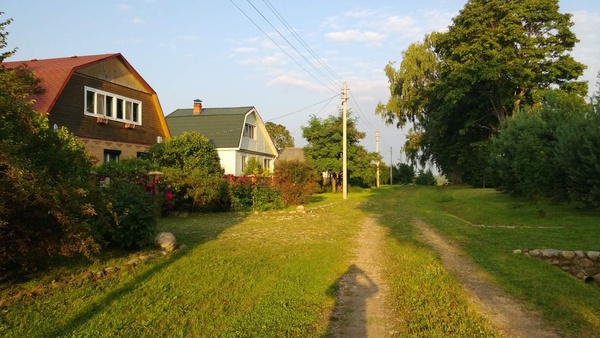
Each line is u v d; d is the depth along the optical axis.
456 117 39.38
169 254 8.71
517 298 6.25
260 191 20.72
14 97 6.35
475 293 6.53
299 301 6.00
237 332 4.82
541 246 9.89
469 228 13.88
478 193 29.97
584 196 15.31
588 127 14.62
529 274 7.60
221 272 7.43
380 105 50.59
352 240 11.52
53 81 18.70
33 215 5.83
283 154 52.94
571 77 33.09
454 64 34.31
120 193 8.67
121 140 22.77
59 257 7.59
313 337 4.80
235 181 20.66
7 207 5.40
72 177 6.77
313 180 24.56
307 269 7.91
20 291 5.86
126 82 23.34
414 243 11.00
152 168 18.33
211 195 18.39
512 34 31.61
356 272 7.93
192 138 24.84
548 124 20.22
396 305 5.93
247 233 12.59
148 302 5.73
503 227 13.91
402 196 34.41
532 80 33.28
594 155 14.02
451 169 48.56
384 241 11.42
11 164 5.23
